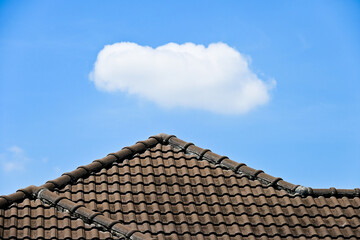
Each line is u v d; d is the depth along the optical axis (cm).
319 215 1063
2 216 962
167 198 1040
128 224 976
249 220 1022
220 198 1066
